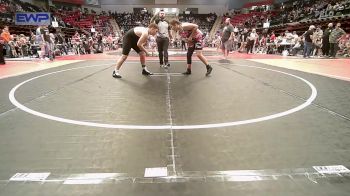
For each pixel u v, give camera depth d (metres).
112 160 2.16
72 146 2.43
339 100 4.11
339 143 2.48
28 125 2.99
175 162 2.12
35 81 5.88
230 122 3.08
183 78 6.32
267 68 8.41
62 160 2.17
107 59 12.09
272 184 1.82
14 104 3.88
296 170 2.00
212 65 9.32
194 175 1.93
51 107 3.73
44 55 11.83
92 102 4.02
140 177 1.91
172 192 1.73
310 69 8.21
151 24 6.35
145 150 2.34
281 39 17.50
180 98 4.28
